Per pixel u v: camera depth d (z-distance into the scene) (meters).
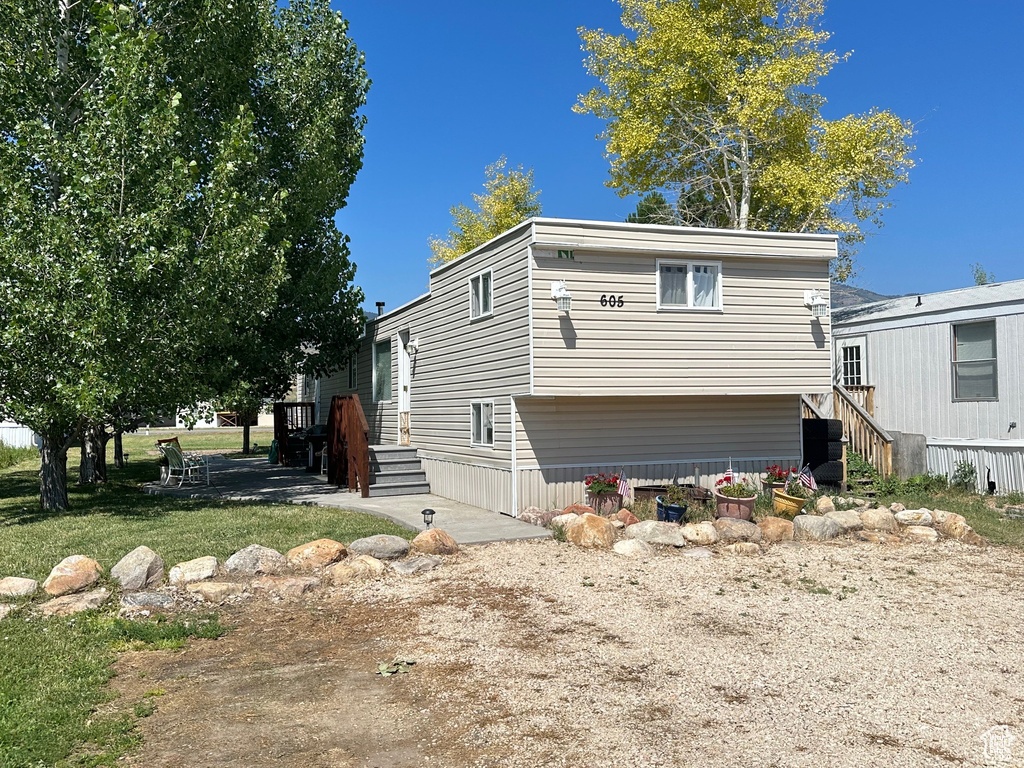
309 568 8.60
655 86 24.22
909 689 5.59
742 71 24.08
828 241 13.52
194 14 14.07
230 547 9.21
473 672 5.89
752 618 7.27
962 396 15.78
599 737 4.80
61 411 11.73
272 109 17.20
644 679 5.74
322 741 4.78
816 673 5.89
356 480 15.38
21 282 11.08
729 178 24.84
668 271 12.76
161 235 11.84
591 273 12.19
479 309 13.73
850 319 18.73
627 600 7.80
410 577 8.71
